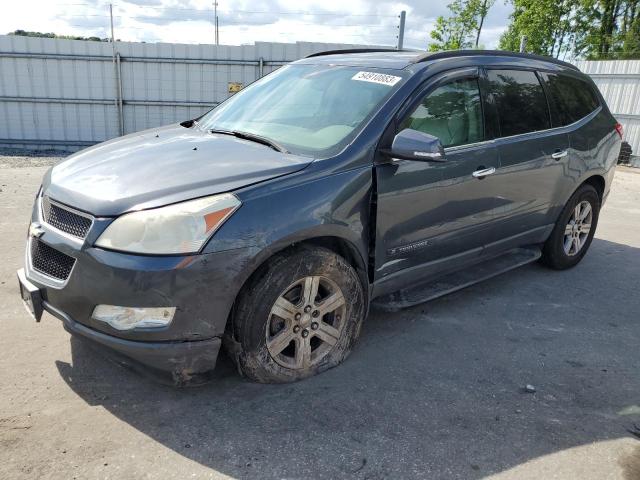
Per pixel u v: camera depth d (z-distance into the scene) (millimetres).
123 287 2561
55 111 14828
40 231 2920
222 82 15156
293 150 3266
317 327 3180
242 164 2992
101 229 2629
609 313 4426
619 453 2689
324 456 2564
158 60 14773
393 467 2514
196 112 15367
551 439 2771
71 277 2695
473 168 3830
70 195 2861
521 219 4473
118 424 2730
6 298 4094
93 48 14461
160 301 2568
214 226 2619
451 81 3793
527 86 4477
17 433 2623
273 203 2797
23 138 14930
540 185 4523
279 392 3047
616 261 5797
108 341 2658
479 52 4203
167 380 2742
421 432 2771
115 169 3039
